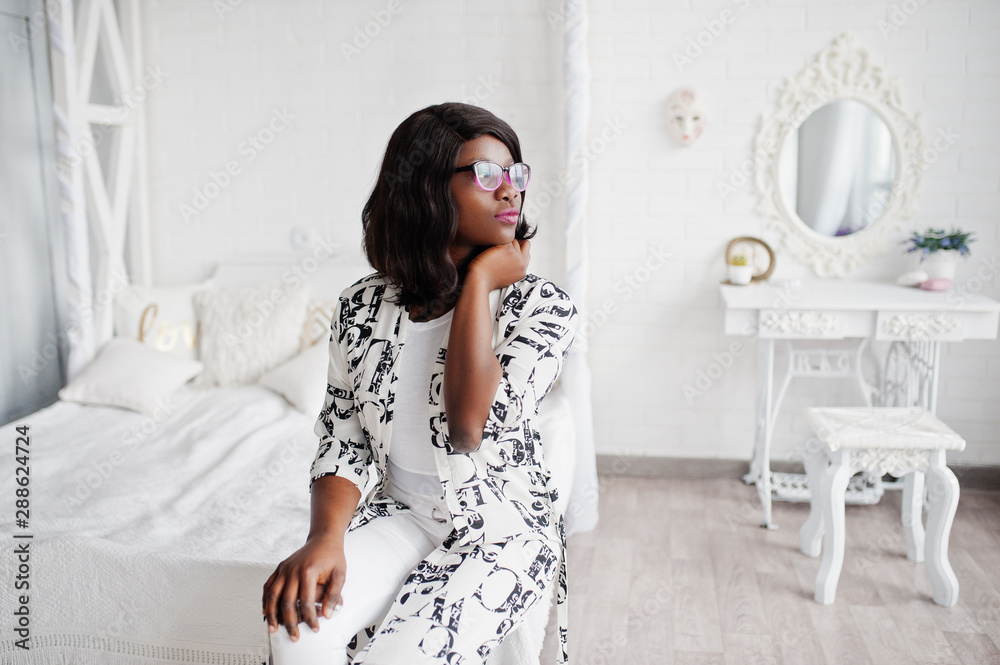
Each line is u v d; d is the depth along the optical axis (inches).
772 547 114.8
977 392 132.9
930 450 97.0
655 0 130.0
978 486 133.5
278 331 132.4
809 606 98.5
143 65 143.5
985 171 127.0
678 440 142.2
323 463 53.5
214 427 114.0
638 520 124.9
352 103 139.9
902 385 127.8
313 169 142.9
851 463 98.5
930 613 96.3
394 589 49.9
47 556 66.9
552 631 94.0
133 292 137.1
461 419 45.9
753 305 118.3
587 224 137.9
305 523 84.6
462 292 48.4
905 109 127.0
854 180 130.4
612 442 143.9
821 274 133.3
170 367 127.9
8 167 135.0
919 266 127.7
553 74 133.1
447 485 49.9
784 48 128.5
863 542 115.3
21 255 138.3
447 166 49.2
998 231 128.0
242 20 140.2
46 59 139.7
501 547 49.4
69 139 125.0
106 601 66.1
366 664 43.2
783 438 139.6
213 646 64.5
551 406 119.0
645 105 133.2
